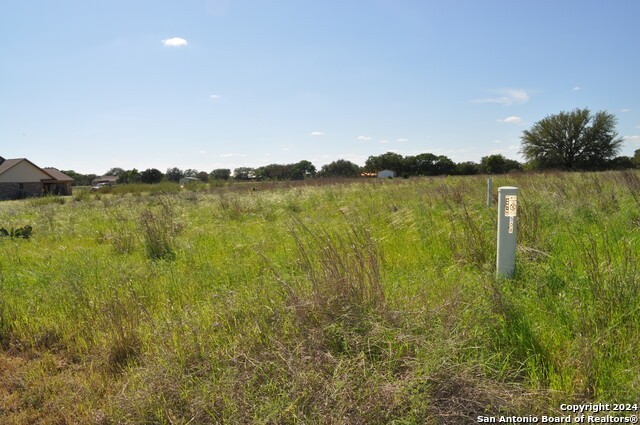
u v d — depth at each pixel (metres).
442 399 2.45
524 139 53.41
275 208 12.16
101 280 5.10
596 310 3.04
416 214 8.09
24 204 26.86
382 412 2.32
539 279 3.81
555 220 6.31
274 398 2.55
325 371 2.71
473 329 2.99
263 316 3.40
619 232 5.38
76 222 11.81
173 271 5.46
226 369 2.82
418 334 2.92
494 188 12.33
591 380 2.52
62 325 4.03
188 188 34.59
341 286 3.26
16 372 3.37
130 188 36.31
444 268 4.76
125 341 3.46
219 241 7.60
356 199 12.86
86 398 2.91
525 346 2.86
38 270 6.05
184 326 3.47
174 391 2.70
